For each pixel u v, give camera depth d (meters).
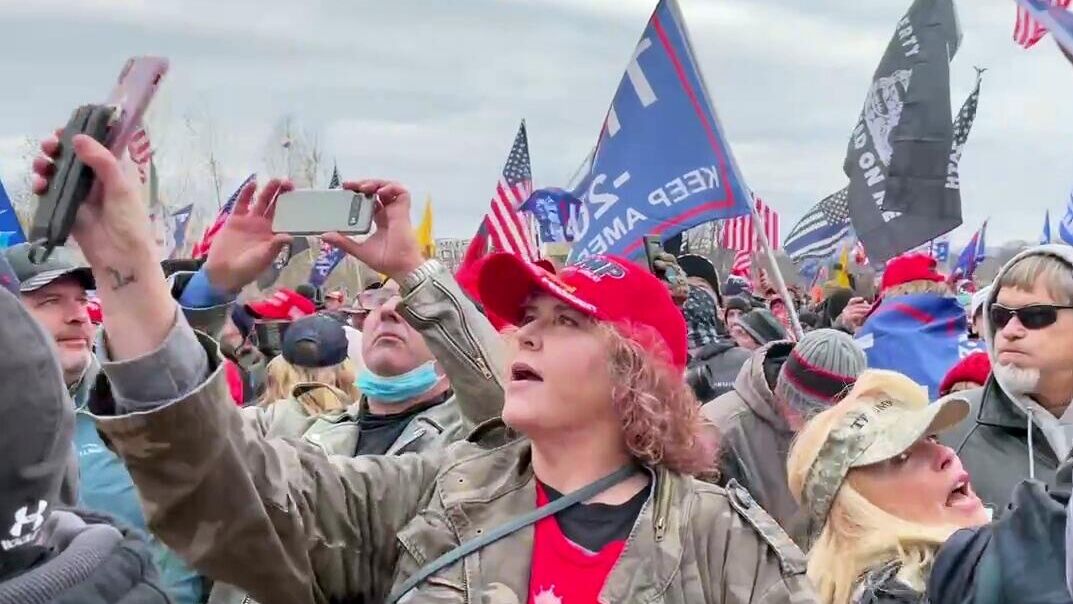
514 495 2.37
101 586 1.42
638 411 2.32
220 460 2.04
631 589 2.20
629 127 6.15
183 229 8.34
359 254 2.86
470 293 3.30
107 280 1.92
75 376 3.91
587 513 2.32
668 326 2.45
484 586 2.23
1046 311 3.74
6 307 1.39
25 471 1.35
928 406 2.87
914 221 6.72
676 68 6.04
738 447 4.46
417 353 4.32
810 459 2.92
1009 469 3.82
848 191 7.14
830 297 12.16
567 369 2.33
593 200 6.25
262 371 7.12
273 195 2.66
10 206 5.70
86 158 1.79
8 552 1.36
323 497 2.32
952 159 6.70
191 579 3.69
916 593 2.55
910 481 2.84
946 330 5.77
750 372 4.60
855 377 4.34
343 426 4.45
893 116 6.91
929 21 6.76
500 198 9.43
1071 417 3.78
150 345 1.94
